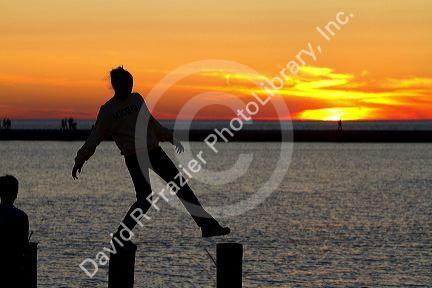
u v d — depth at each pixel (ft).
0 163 295.48
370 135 515.50
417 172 273.75
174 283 84.23
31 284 34.76
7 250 34.42
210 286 83.10
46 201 169.78
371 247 110.01
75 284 82.02
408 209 161.48
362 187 216.95
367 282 86.07
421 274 90.33
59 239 112.27
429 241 116.06
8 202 34.91
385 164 313.12
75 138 490.49
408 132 521.24
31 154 352.28
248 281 86.28
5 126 491.72
